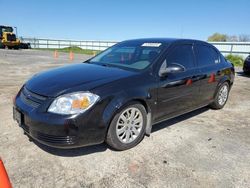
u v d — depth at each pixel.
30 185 2.39
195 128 4.02
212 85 4.64
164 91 3.47
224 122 4.40
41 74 3.51
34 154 2.95
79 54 28.55
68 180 2.49
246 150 3.31
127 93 2.96
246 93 7.04
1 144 3.17
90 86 2.80
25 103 2.88
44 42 47.72
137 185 2.46
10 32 31.75
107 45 41.34
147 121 3.38
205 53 4.58
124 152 3.09
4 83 7.27
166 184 2.50
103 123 2.78
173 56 3.79
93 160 2.87
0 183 1.82
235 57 20.53
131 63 3.68
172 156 3.05
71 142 2.62
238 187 2.50
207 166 2.86
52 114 2.59
